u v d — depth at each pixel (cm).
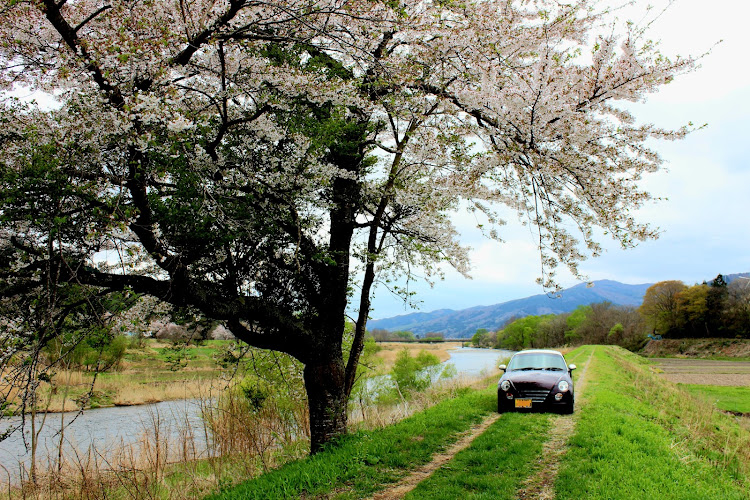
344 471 600
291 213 645
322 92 596
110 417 1583
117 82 451
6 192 434
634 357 5412
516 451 670
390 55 633
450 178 642
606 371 2156
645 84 534
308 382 799
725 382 2852
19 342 467
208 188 604
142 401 1853
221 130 558
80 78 448
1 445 1177
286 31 544
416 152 738
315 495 537
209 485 723
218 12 512
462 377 2033
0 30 446
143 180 515
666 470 611
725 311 7456
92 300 525
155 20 479
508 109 552
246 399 1122
